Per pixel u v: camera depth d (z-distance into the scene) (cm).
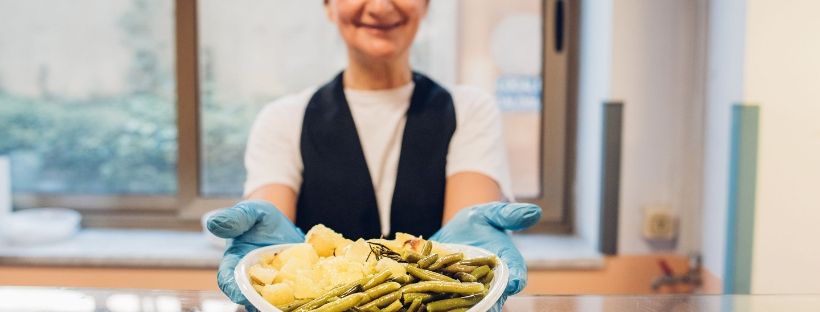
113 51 216
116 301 85
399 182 129
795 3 161
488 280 77
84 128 221
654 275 196
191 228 220
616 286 195
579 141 213
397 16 120
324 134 131
